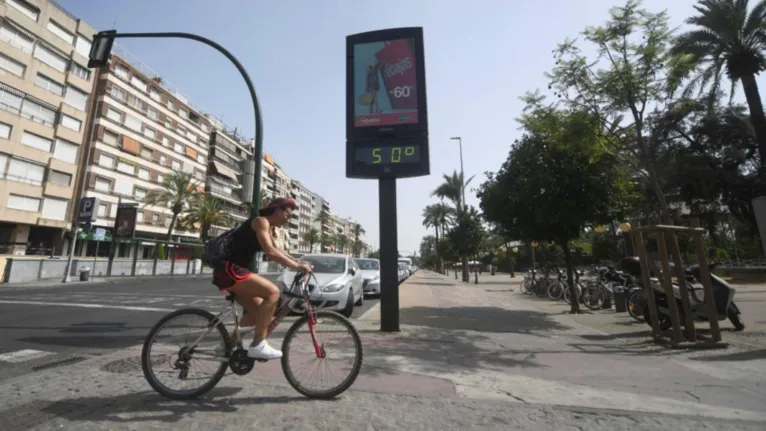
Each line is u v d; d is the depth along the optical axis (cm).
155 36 841
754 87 1967
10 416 277
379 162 712
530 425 285
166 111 4816
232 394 335
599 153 908
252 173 795
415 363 467
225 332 330
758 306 1088
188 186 4647
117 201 4038
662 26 824
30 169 3173
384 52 745
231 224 5631
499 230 1253
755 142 2555
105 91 3869
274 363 441
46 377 374
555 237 1048
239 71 817
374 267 1625
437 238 5578
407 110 718
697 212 2841
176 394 320
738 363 497
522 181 986
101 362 434
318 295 864
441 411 308
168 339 330
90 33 3647
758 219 638
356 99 741
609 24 841
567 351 559
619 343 627
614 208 959
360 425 277
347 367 339
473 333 692
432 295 1520
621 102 856
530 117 949
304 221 11494
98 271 2839
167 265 3684
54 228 3434
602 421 295
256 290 325
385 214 708
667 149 2659
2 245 3073
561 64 899
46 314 927
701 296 711
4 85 2948
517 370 452
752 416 313
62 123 3416
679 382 412
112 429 260
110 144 3953
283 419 284
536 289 1555
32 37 3142
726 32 1903
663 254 629
